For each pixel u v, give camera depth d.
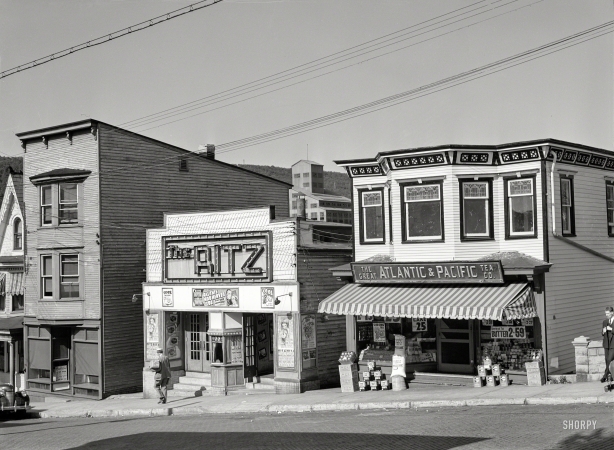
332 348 28.34
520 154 23.34
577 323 24.09
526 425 14.73
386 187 25.91
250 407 24.16
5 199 38.88
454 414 17.78
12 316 38.41
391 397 22.33
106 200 33.31
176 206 35.94
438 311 22.53
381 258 25.75
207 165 37.47
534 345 22.66
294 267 27.16
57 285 34.47
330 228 33.56
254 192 39.72
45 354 35.53
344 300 25.08
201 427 19.97
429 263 23.64
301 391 26.77
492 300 22.00
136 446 16.70
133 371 34.06
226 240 29.23
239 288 28.72
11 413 29.31
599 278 25.73
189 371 31.70
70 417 28.66
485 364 22.80
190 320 31.81
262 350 30.03
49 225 34.81
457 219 23.91
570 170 24.36
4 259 38.19
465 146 23.58
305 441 15.21
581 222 24.84
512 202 23.70
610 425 13.89
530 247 23.22
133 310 34.19
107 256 33.28
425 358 24.89
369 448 13.62
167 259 31.05
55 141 35.06
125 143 34.16
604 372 19.88
